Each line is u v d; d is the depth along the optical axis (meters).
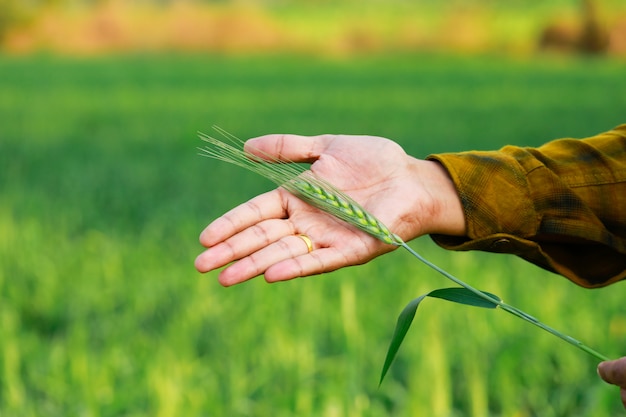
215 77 36.78
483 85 32.22
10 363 5.04
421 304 5.98
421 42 58.97
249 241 2.06
